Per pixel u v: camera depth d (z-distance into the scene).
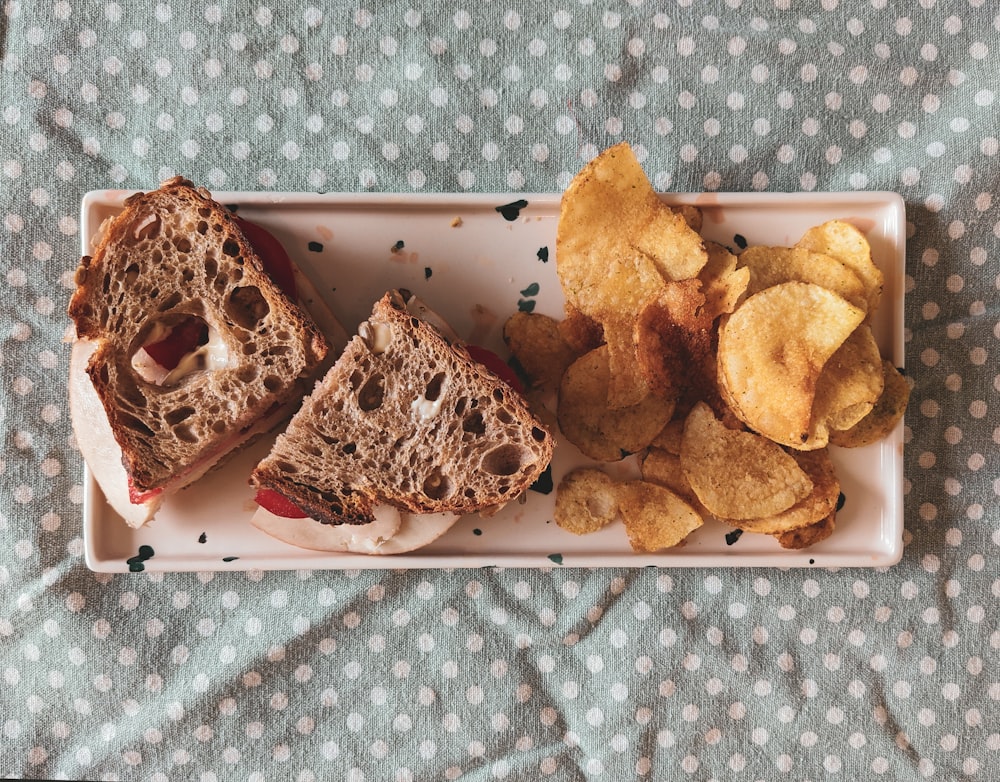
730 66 0.40
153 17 0.39
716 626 0.40
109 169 0.39
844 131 0.40
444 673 0.40
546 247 0.38
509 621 0.40
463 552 0.39
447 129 0.39
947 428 0.40
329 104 0.39
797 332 0.35
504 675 0.40
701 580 0.40
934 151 0.40
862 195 0.38
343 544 0.38
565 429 0.37
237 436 0.36
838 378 0.36
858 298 0.36
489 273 0.38
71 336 0.37
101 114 0.39
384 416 0.35
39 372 0.39
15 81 0.39
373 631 0.40
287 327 0.34
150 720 0.40
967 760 0.40
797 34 0.40
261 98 0.39
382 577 0.40
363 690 0.40
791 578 0.40
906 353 0.40
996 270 0.40
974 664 0.40
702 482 0.36
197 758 0.40
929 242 0.40
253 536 0.38
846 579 0.40
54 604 0.40
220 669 0.40
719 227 0.39
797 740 0.40
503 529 0.39
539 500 0.39
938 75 0.40
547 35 0.40
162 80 0.39
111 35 0.39
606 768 0.40
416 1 0.39
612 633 0.40
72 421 0.38
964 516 0.40
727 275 0.36
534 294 0.38
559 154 0.39
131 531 0.38
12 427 0.39
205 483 0.38
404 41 0.39
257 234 0.36
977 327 0.40
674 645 0.40
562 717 0.40
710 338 0.37
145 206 0.34
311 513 0.36
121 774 0.40
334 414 0.35
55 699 0.40
